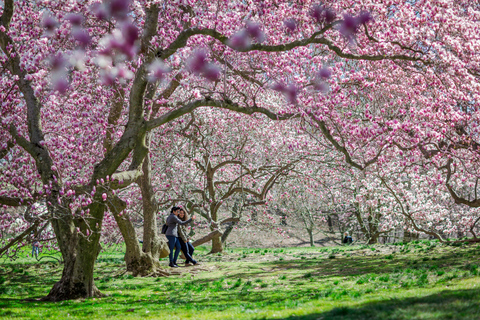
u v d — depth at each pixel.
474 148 15.34
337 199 28.42
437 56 13.54
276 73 14.34
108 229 21.56
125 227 15.99
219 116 21.77
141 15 12.90
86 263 11.01
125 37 10.11
